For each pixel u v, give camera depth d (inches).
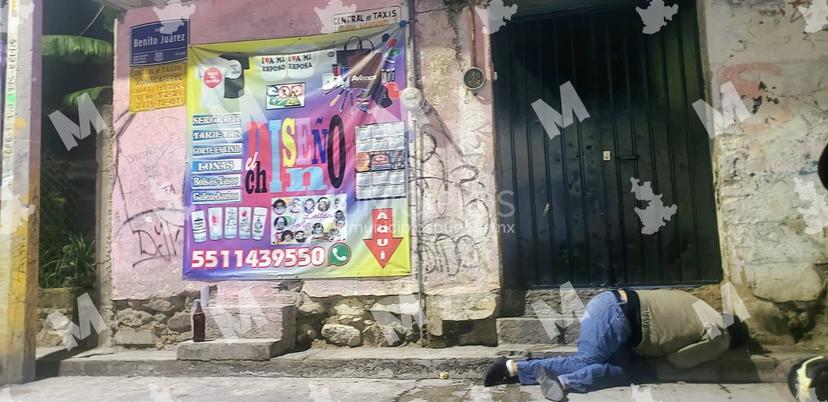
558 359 168.2
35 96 203.9
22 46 202.4
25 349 195.6
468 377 183.8
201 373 197.2
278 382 186.4
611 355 164.7
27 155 200.5
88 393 180.1
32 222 201.8
